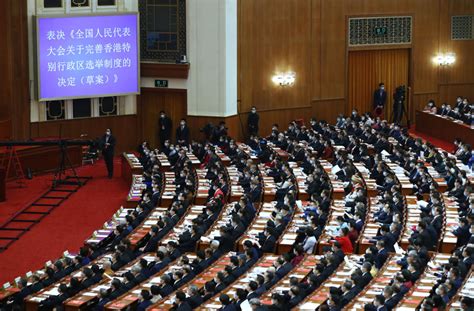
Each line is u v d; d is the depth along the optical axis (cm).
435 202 4059
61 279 3469
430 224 3722
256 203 4500
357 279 3144
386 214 3988
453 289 3055
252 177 4669
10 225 4669
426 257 3422
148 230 4072
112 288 3266
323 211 4106
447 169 4688
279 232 3850
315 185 4569
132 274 3350
